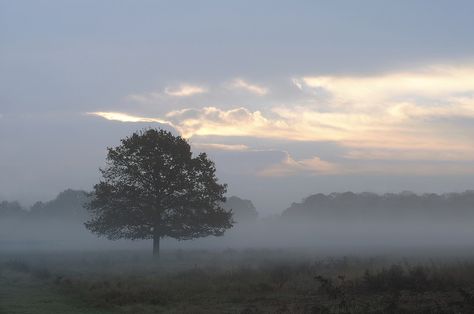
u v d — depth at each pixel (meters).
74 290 22.20
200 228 46.06
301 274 24.98
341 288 20.28
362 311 15.22
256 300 18.80
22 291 23.06
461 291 16.14
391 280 20.72
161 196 45.09
